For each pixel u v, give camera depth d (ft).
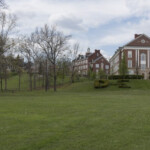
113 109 50.39
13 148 23.43
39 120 36.96
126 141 25.71
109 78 180.75
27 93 120.26
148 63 230.48
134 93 119.85
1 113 44.24
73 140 26.02
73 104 60.34
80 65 354.74
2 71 165.78
